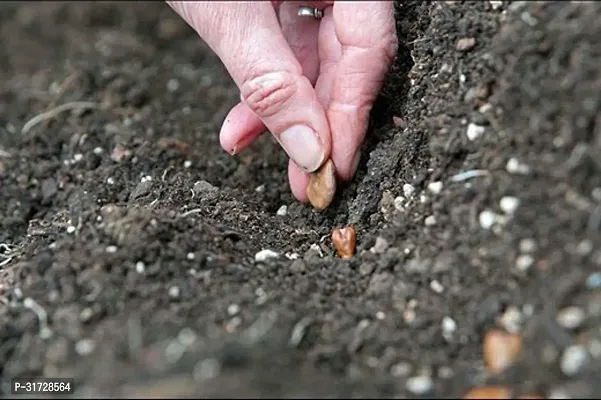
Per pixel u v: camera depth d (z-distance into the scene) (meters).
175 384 0.33
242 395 0.33
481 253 0.35
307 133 0.41
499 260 0.35
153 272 0.37
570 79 0.35
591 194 0.34
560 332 0.33
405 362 0.34
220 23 0.41
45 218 0.46
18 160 0.50
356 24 0.40
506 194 0.35
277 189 0.46
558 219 0.34
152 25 0.63
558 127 0.35
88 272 0.37
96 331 0.35
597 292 0.33
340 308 0.36
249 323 0.35
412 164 0.40
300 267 0.38
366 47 0.40
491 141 0.37
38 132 0.52
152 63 0.59
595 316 0.33
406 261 0.37
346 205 0.42
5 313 0.37
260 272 0.38
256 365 0.34
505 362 0.34
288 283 0.37
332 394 0.33
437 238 0.37
